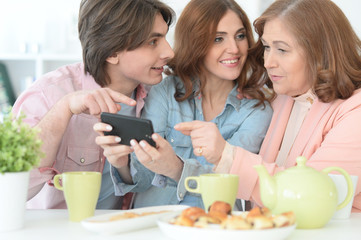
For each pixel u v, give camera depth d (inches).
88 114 60.1
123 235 37.9
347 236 38.4
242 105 69.5
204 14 66.3
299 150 61.4
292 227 35.4
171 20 68.6
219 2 67.2
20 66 133.0
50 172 56.1
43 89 64.7
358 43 63.2
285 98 69.1
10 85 132.0
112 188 67.0
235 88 70.6
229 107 69.8
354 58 61.9
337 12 61.1
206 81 70.2
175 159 55.4
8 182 38.9
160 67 67.0
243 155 52.5
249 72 73.2
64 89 65.9
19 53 128.3
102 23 63.6
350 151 55.1
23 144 39.6
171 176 57.0
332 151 55.6
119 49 63.7
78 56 127.3
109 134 52.1
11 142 39.1
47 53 128.1
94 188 43.4
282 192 40.6
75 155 64.8
